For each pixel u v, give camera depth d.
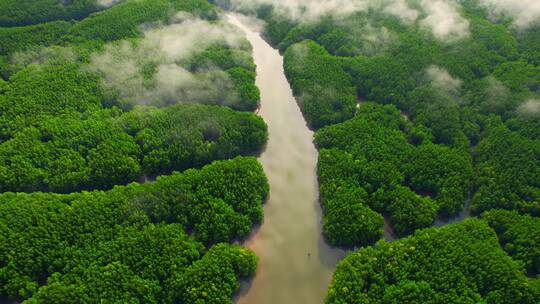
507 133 120.62
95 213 101.38
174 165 119.19
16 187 110.38
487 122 126.31
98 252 93.88
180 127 125.31
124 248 94.56
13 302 90.31
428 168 112.62
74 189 112.38
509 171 110.38
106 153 116.69
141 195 105.69
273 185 118.94
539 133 119.31
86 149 118.69
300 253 102.56
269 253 102.38
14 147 117.25
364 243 101.31
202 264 92.94
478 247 93.38
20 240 94.69
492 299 84.62
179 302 88.81
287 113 143.00
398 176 111.44
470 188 112.56
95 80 143.88
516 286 85.94
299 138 133.50
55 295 85.19
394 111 132.75
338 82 145.38
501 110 130.00
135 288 87.25
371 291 86.88
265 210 112.06
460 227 99.06
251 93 143.00
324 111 135.50
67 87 139.00
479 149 119.69
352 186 109.94
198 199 106.25
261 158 126.62
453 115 128.62
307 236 106.38
